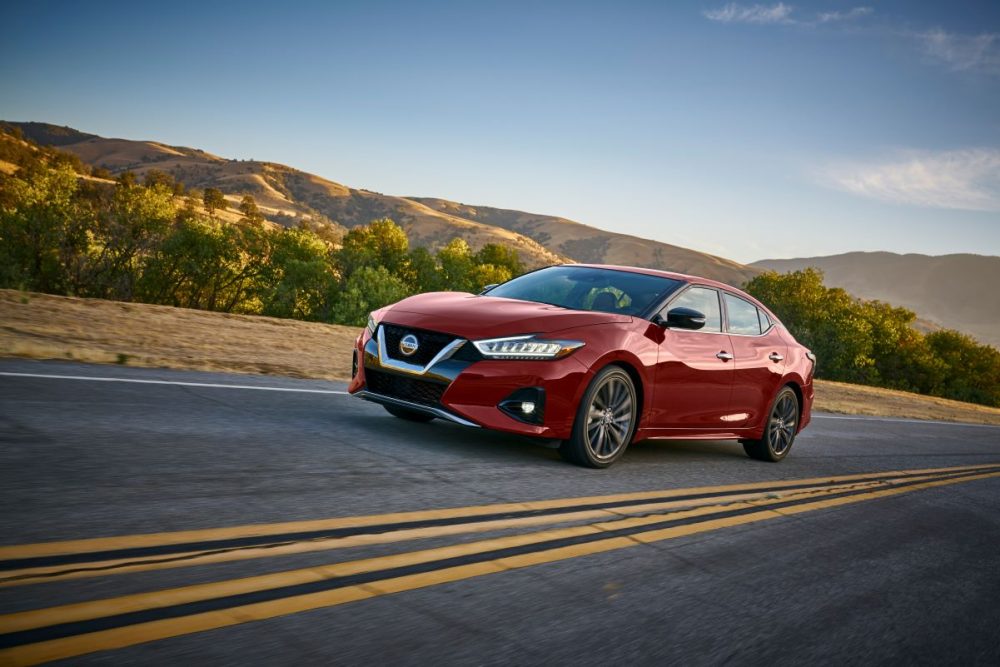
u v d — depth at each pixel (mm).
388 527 3275
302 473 3980
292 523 3131
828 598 3379
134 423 4613
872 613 3270
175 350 8828
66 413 4637
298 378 8375
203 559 2598
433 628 2352
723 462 6910
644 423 5707
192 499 3277
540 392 5016
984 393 85750
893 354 81375
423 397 5090
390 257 69375
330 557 2807
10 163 171750
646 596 2986
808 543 4332
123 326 9961
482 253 107125
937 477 8242
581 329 5281
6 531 2607
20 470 3365
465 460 4938
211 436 4543
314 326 14852
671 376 5816
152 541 2701
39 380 5559
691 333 6148
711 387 6266
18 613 2018
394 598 2531
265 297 53844
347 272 57125
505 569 3000
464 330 5043
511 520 3699
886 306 91688
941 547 4816
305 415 5738
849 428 12906
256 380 7309
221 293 56781
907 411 22328
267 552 2758
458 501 3895
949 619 3369
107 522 2838
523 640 2379
